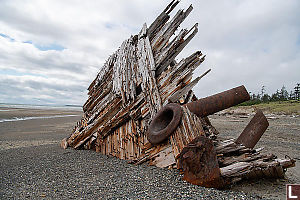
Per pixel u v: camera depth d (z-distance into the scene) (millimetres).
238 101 6035
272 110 37500
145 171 5461
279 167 4898
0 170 5906
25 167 6191
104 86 9703
